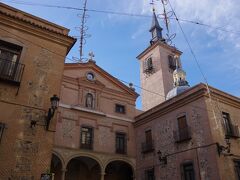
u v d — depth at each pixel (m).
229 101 22.28
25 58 12.99
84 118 24.67
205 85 21.17
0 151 10.55
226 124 21.16
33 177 10.77
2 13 12.99
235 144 20.42
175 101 23.30
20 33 13.39
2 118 11.18
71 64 26.17
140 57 46.69
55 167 22.97
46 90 12.88
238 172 19.36
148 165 24.56
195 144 20.52
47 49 13.90
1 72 12.18
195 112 21.31
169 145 22.94
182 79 35.03
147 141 25.62
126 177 26.94
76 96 25.14
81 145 23.41
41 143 11.53
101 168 23.55
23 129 11.45
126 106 28.16
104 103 26.72
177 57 43.44
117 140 26.06
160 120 24.81
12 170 10.49
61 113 23.41
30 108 12.05
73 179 23.83
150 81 42.19
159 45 42.75
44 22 14.59
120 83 28.59
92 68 27.62
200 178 19.30
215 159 18.56
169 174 22.05
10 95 11.78
